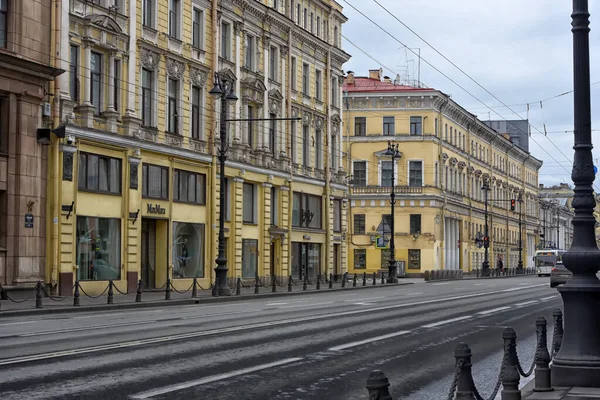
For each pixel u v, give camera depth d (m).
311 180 54.53
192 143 40.91
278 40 50.09
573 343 10.71
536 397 9.83
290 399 10.21
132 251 35.91
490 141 102.38
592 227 11.00
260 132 47.62
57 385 10.52
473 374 12.90
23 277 29.81
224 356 13.77
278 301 32.91
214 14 42.78
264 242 47.97
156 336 16.67
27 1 30.41
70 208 31.83
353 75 83.19
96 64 34.34
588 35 11.20
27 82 30.28
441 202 81.38
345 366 13.12
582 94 11.13
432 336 18.25
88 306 26.33
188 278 40.38
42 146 31.05
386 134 80.38
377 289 48.44
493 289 47.59
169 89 39.44
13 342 15.32
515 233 115.88
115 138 34.69
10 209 29.58
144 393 10.19
